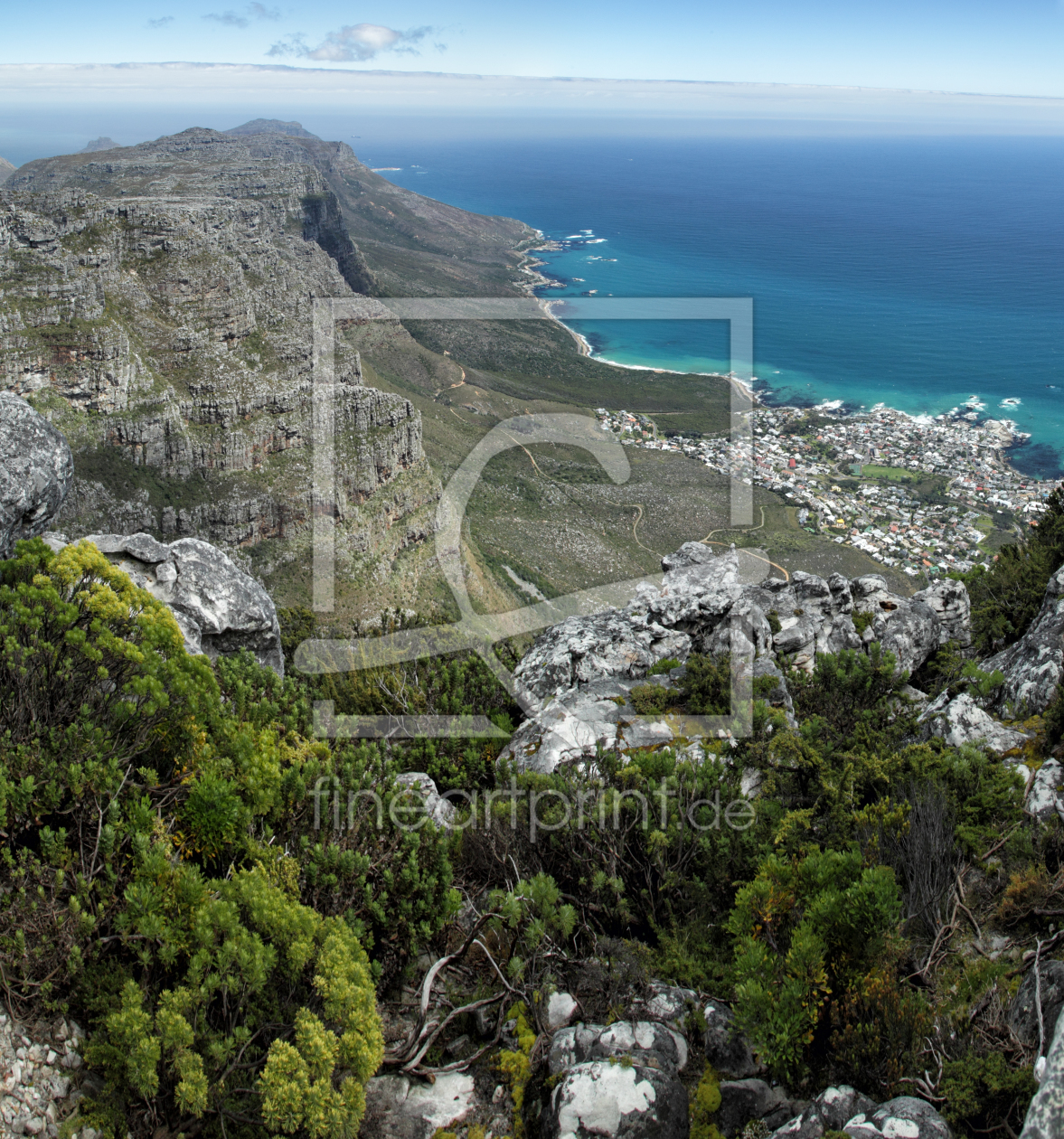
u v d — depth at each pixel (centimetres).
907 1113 455
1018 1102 455
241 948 502
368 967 569
